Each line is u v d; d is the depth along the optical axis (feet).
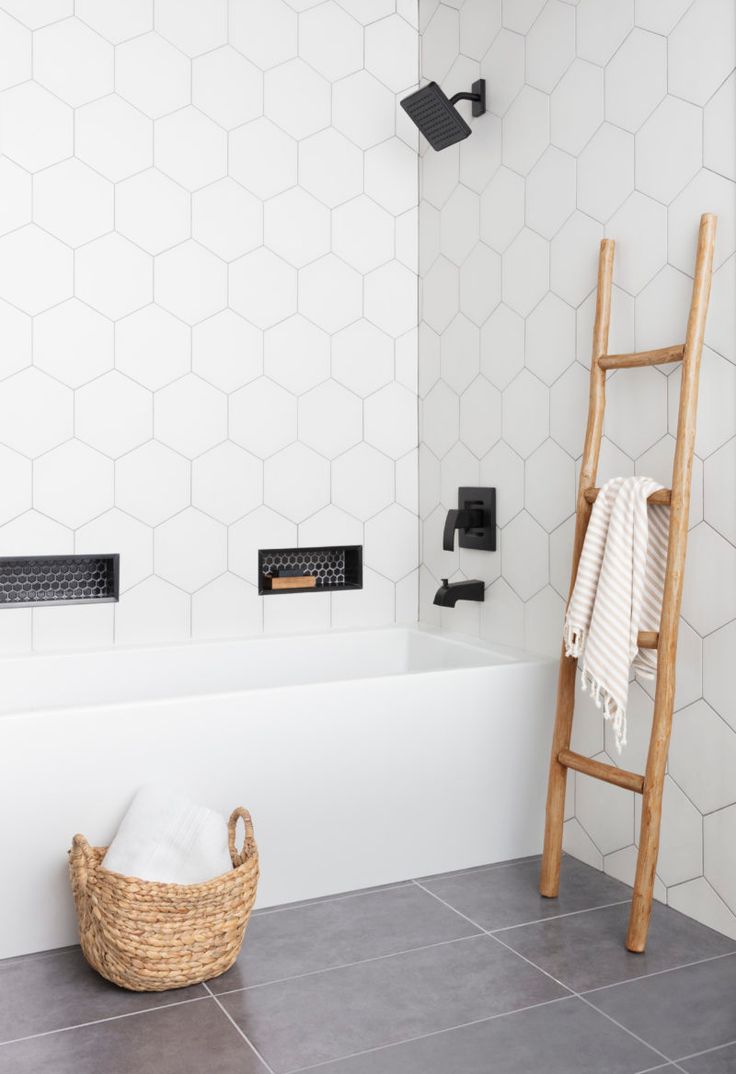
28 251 8.61
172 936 6.00
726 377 6.66
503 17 8.87
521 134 8.70
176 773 6.98
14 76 8.51
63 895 6.71
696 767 6.99
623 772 6.93
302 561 9.98
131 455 9.05
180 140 9.15
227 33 9.31
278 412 9.68
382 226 10.13
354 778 7.59
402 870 7.82
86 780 6.72
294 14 9.61
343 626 10.09
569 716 7.54
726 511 6.70
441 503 10.05
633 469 7.52
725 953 6.59
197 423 9.31
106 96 8.84
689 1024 5.73
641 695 7.47
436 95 8.63
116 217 8.92
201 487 9.34
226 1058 5.41
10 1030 5.70
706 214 6.59
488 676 8.09
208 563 9.39
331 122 9.83
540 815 8.40
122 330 8.97
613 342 7.70
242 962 6.51
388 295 10.20
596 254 7.86
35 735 6.57
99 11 8.79
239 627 9.55
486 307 9.25
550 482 8.48
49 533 8.75
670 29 7.06
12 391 8.59
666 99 7.13
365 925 7.04
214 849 6.40
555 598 8.47
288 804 7.36
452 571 9.92
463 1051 5.46
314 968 6.42
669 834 7.27
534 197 8.55
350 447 10.07
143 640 9.13
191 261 9.23
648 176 7.31
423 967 6.43
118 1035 5.65
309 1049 5.49
